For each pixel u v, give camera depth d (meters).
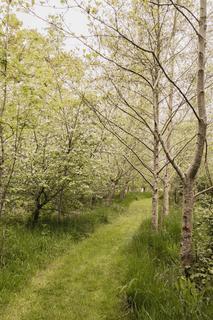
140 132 11.69
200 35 3.72
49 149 7.82
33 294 4.43
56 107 6.04
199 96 3.78
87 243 7.34
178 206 13.50
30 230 7.27
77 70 6.67
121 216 12.27
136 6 5.04
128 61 6.04
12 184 7.50
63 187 8.15
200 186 8.84
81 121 8.45
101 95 6.52
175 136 10.31
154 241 6.02
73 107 8.16
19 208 8.34
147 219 9.17
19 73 4.81
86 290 4.59
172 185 16.14
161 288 3.69
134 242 6.55
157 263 5.14
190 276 3.68
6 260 5.25
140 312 3.46
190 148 9.33
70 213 9.67
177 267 4.19
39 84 5.08
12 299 4.21
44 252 6.05
